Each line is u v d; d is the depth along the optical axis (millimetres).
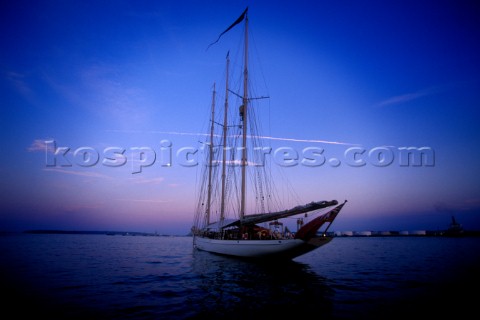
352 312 13070
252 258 29906
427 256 44000
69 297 15422
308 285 19453
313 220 25656
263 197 36781
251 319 12023
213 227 37188
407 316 12469
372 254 50188
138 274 24141
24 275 22469
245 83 37250
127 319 11836
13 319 11789
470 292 17188
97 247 69750
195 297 15820
